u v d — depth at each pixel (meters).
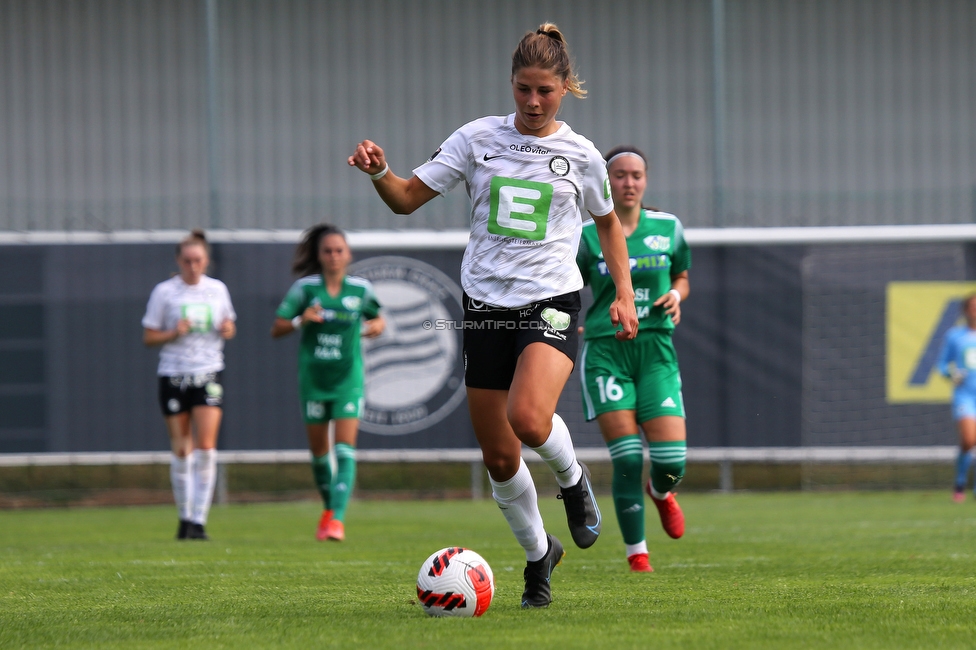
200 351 30.16
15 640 12.30
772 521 33.38
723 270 44.31
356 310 29.42
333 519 28.31
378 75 48.94
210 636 12.39
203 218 48.22
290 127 48.50
